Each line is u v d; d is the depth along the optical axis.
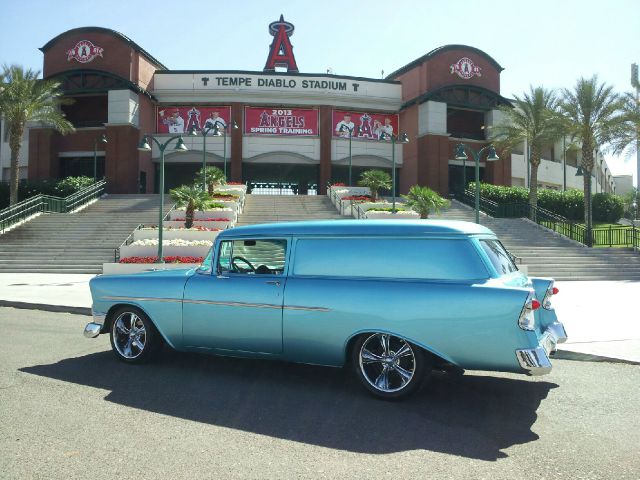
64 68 40.00
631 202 51.97
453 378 5.48
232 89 42.31
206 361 6.04
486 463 3.36
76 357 6.22
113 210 30.53
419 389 4.88
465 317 4.26
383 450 3.55
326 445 3.62
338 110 43.78
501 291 4.19
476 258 4.41
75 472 3.15
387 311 4.53
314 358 4.93
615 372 5.85
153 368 5.71
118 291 5.87
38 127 39.91
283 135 42.78
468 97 42.88
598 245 26.30
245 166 44.38
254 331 5.11
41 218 26.81
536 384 5.32
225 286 5.29
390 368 4.66
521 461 3.40
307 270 5.00
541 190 38.62
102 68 39.44
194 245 19.78
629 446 3.70
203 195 23.06
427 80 42.34
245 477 3.11
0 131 44.94
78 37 39.75
